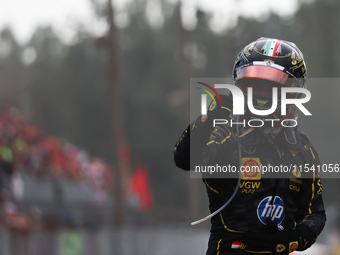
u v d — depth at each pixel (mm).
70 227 34531
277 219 8961
